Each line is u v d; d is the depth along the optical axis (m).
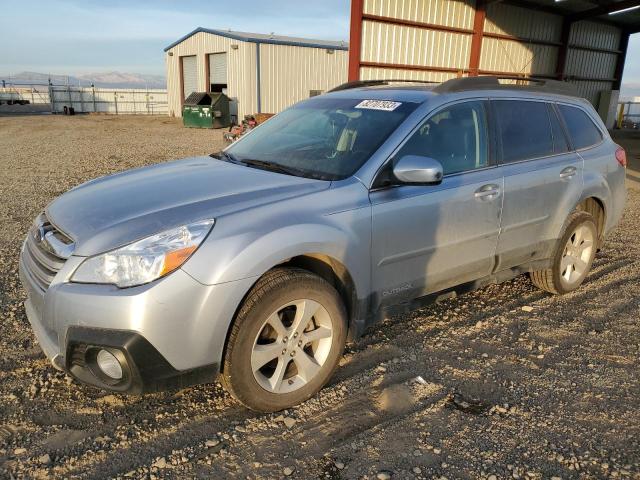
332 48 29.38
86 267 2.53
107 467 2.46
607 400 3.10
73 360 2.59
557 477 2.46
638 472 2.50
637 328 4.08
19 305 4.16
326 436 2.72
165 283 2.45
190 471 2.45
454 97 3.68
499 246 3.91
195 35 30.09
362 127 3.53
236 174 3.33
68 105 37.56
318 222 2.87
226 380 2.71
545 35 19.45
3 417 2.79
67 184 9.52
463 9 15.58
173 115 34.19
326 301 2.92
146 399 3.00
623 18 21.95
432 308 4.35
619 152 4.91
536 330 4.00
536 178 4.02
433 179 3.06
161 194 3.00
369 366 3.41
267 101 27.48
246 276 2.59
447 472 2.47
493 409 2.98
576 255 4.63
